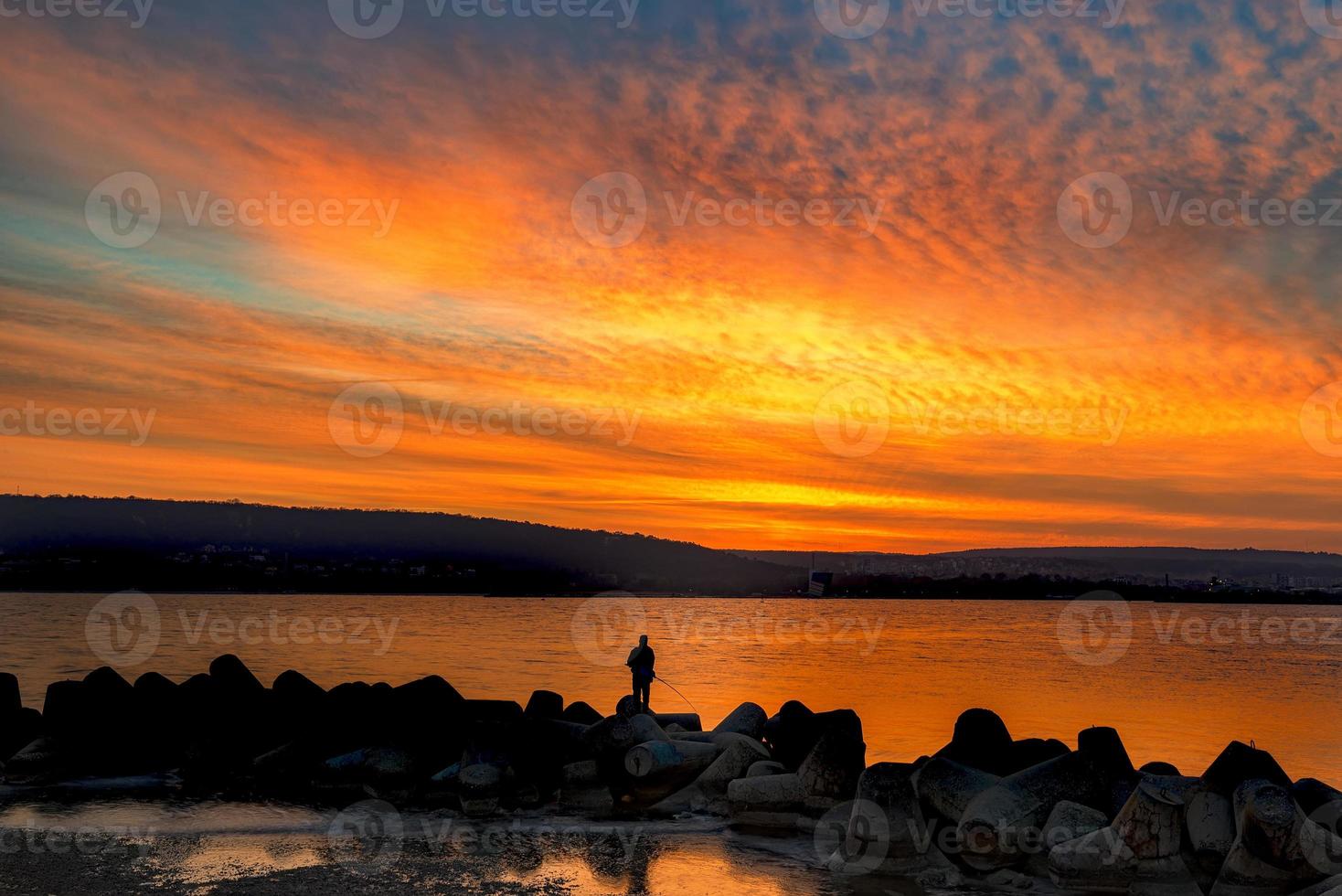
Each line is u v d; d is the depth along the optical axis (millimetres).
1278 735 27828
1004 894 11523
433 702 16250
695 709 31625
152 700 17484
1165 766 14578
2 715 16672
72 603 162125
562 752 15742
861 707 33531
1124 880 11586
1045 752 15047
